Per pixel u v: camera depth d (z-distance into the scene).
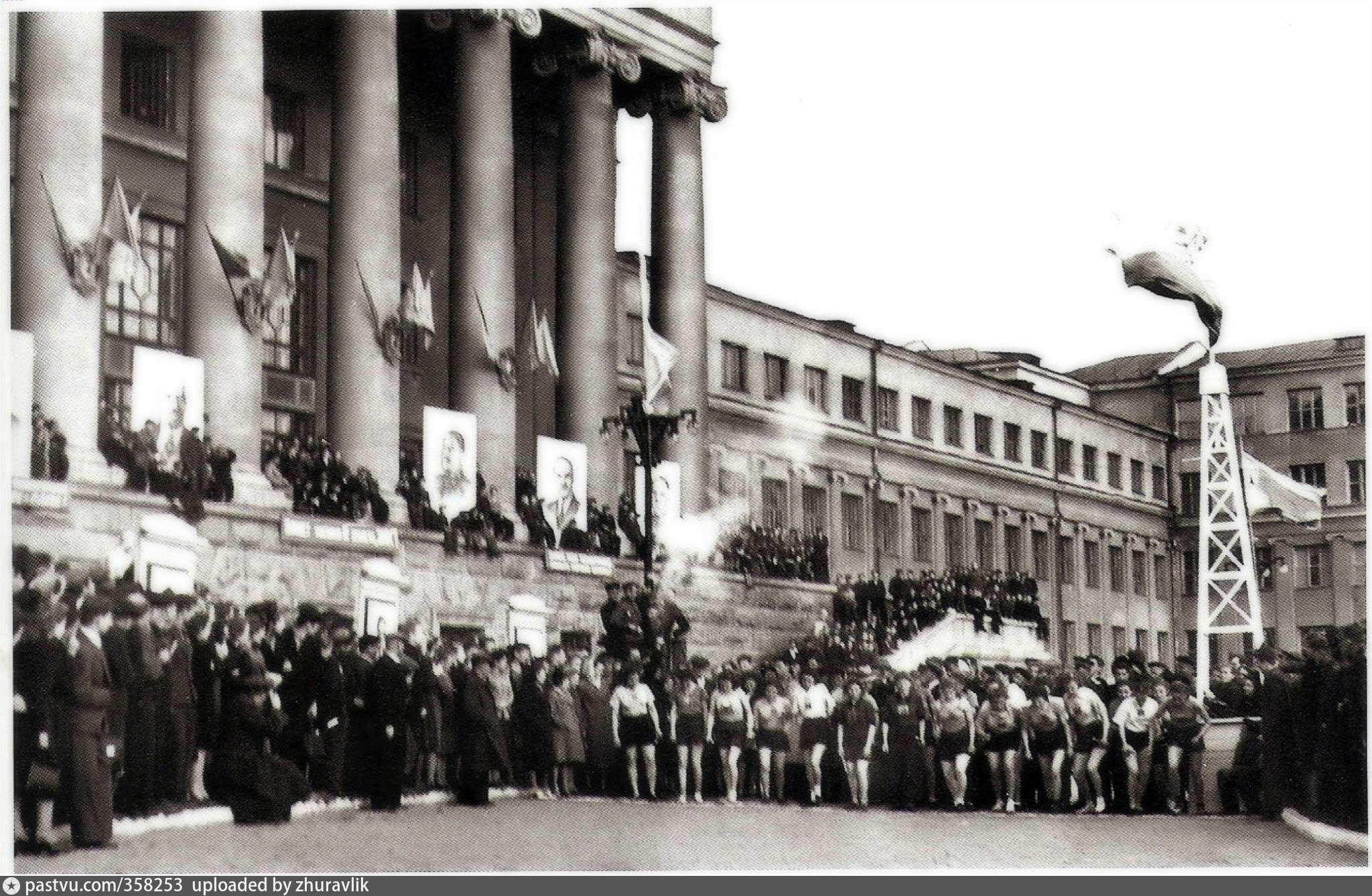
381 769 28.50
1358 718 27.56
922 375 66.94
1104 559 72.19
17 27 32.78
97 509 30.78
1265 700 31.98
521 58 50.16
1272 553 65.44
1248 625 39.12
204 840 23.75
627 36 50.66
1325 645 29.52
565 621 43.88
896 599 56.22
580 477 46.31
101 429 32.66
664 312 52.41
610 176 49.75
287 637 28.64
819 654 49.31
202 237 36.56
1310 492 48.72
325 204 45.50
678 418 40.75
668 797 34.56
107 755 22.80
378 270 41.56
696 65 53.25
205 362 36.22
